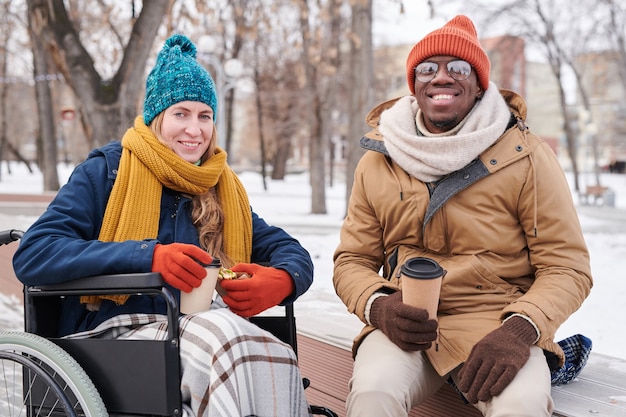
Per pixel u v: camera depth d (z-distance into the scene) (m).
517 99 2.38
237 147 59.19
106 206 2.19
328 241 8.51
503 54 23.23
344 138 43.03
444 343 2.16
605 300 5.46
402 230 2.36
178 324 1.84
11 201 13.18
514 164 2.22
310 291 4.47
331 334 2.86
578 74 25.23
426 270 1.95
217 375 1.78
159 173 2.21
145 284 1.83
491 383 1.84
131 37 7.61
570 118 25.72
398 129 2.29
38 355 1.93
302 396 2.01
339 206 19.56
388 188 2.36
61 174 37.66
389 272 2.41
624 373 2.43
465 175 2.22
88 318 2.15
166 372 1.82
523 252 2.28
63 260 1.91
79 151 48.09
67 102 39.03
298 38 16.17
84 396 1.83
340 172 46.75
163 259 1.90
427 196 2.28
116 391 1.89
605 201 20.38
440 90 2.29
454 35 2.27
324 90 17.97
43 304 2.12
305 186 33.69
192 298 1.96
